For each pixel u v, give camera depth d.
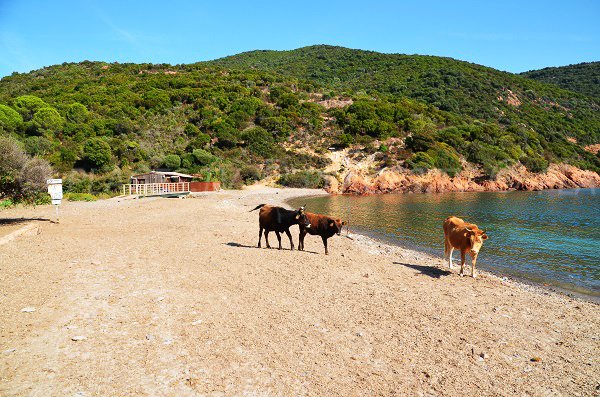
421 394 5.39
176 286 9.58
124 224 20.28
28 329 6.64
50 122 63.38
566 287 12.64
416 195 57.41
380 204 42.94
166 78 94.88
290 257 13.66
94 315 7.42
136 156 61.81
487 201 46.22
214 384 5.33
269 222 14.73
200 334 6.88
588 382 5.95
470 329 7.88
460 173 67.19
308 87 104.19
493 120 91.44
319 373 5.82
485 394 5.49
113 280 9.75
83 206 30.44
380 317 8.27
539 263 15.98
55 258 11.77
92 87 84.94
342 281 10.95
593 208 37.84
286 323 7.66
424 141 69.81
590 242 20.62
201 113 76.94
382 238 21.81
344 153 71.88
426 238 21.92
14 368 5.39
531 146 80.12
